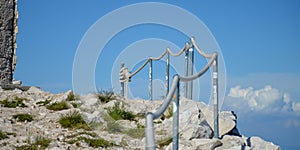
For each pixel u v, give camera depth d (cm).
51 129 974
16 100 1212
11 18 1842
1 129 918
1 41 1803
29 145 838
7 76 1811
